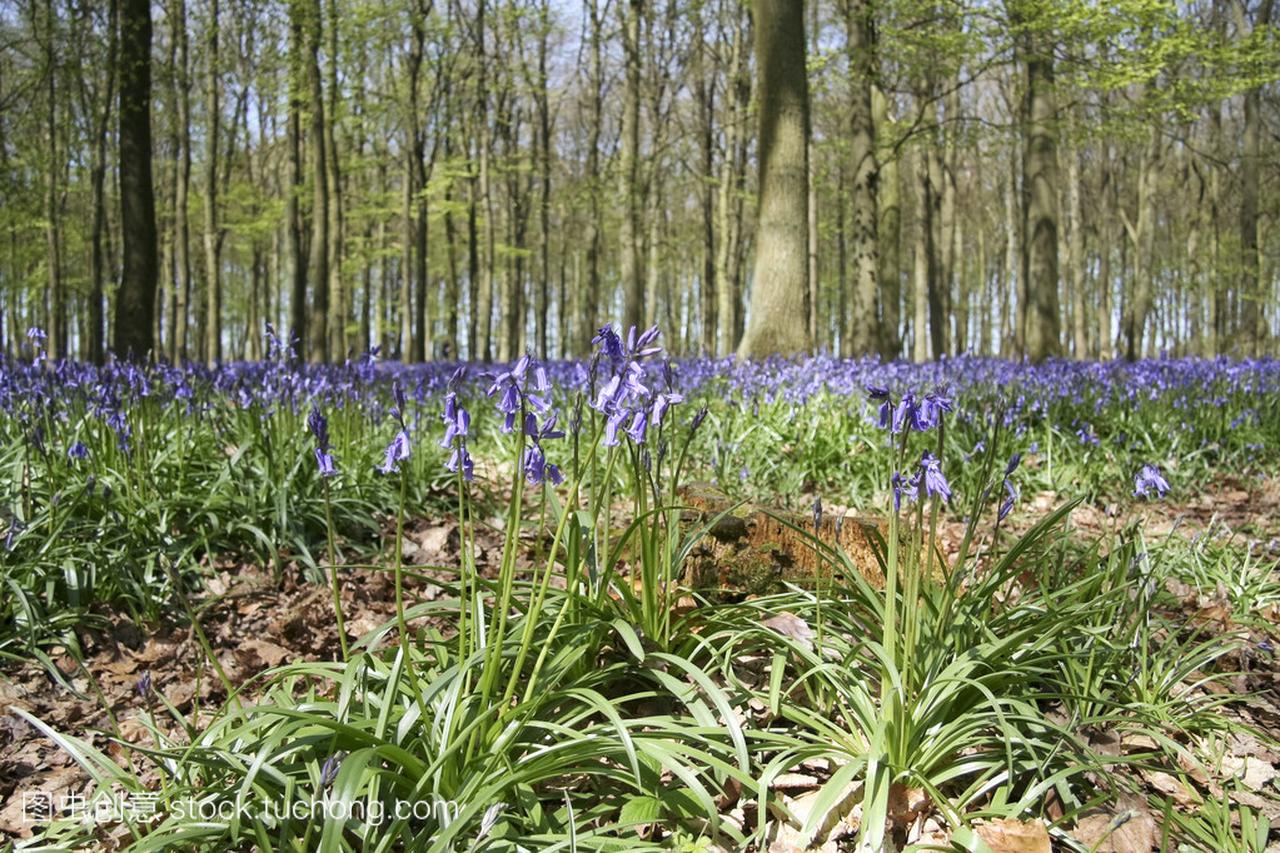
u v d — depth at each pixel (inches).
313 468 217.8
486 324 1066.1
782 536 160.2
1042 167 691.4
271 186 1497.3
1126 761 108.9
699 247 1738.4
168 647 163.0
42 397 220.4
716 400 327.0
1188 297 1753.2
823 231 1311.5
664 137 1177.4
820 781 111.0
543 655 104.5
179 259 966.4
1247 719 134.8
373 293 1599.4
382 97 978.1
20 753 131.9
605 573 121.1
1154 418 317.4
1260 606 176.6
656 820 101.0
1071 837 103.4
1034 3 571.2
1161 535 210.5
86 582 169.9
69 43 694.5
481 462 296.2
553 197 1370.6
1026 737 113.5
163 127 1080.8
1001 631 128.5
